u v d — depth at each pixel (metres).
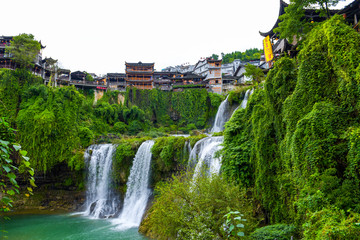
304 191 11.62
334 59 12.99
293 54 28.97
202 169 17.19
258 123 18.97
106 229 26.30
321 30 14.63
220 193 13.59
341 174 11.04
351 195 9.90
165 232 15.61
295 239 11.72
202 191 13.86
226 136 21.97
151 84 84.81
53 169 40.59
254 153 18.72
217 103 71.25
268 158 16.97
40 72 64.38
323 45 14.21
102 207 34.44
